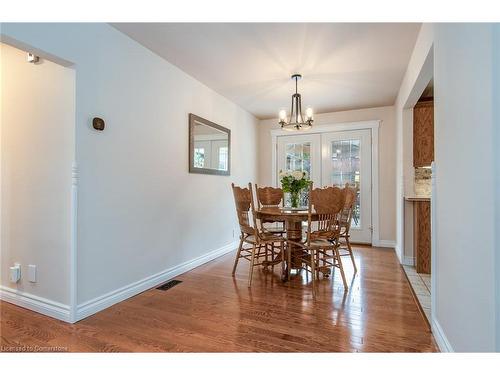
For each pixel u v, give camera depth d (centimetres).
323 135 500
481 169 114
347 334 180
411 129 353
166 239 293
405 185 355
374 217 464
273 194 415
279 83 355
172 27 230
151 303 231
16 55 221
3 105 227
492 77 104
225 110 416
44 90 209
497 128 103
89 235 209
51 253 206
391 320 199
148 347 166
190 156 330
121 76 239
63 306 200
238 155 458
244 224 305
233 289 263
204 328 188
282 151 531
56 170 204
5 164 226
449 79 152
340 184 487
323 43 255
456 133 142
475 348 120
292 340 173
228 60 291
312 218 277
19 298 221
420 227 313
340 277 298
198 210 350
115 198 232
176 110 309
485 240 111
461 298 136
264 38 247
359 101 431
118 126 235
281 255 305
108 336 179
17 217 222
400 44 255
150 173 271
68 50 194
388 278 293
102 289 220
